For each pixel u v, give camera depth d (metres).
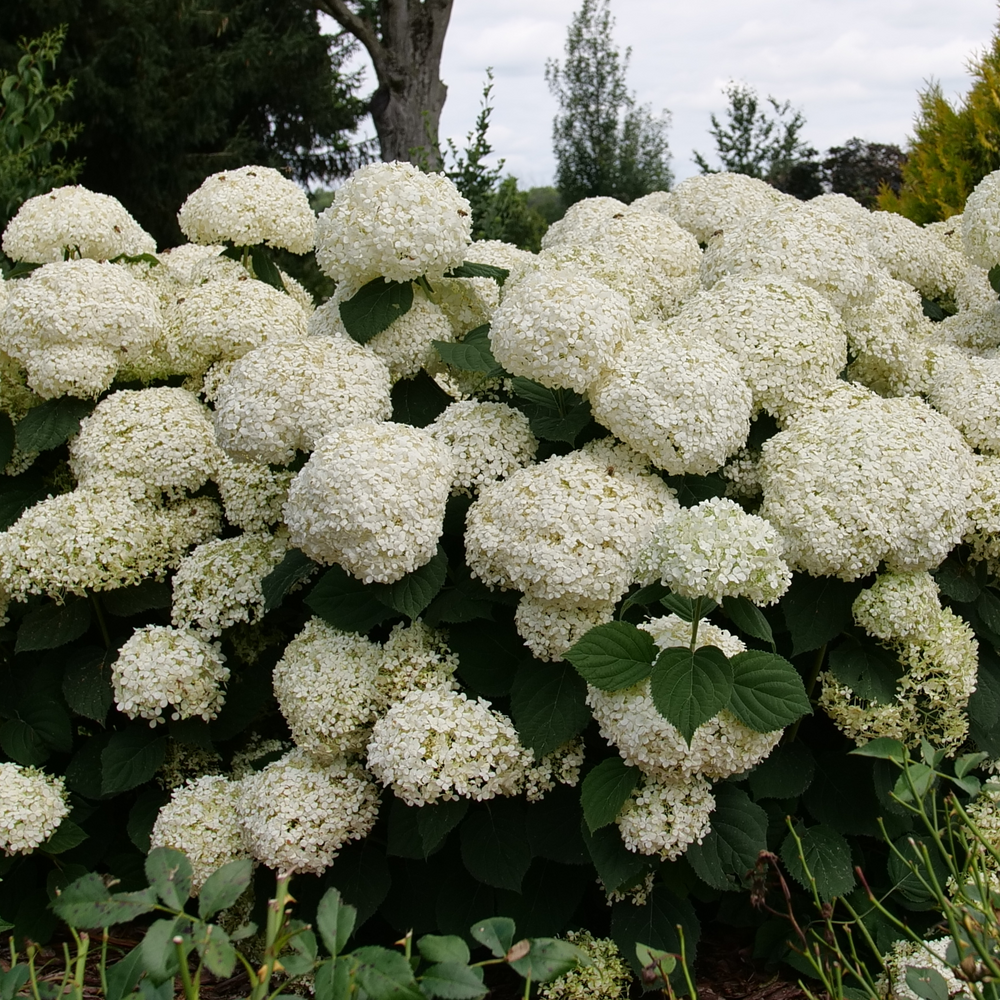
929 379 3.47
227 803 2.86
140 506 3.28
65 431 3.46
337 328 3.28
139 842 3.02
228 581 3.07
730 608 2.35
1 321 3.47
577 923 2.87
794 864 2.64
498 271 3.25
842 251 3.23
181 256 4.77
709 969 2.81
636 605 2.80
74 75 12.55
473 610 2.71
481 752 2.49
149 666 2.86
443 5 13.15
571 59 21.33
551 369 2.65
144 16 13.27
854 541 2.58
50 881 3.03
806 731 3.04
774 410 2.96
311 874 2.76
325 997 1.49
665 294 3.68
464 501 2.92
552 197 23.30
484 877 2.58
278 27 16.27
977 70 8.09
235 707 3.12
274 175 4.11
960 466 2.79
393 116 13.30
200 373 3.83
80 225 4.07
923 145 8.45
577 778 2.66
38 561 3.01
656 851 2.46
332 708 2.67
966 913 1.85
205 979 2.82
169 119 13.61
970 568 2.95
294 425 2.77
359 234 2.92
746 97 16.06
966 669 2.69
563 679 2.63
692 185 4.53
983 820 2.79
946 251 4.49
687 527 2.23
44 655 3.34
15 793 2.84
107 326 3.42
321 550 2.53
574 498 2.51
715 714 2.27
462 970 1.52
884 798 2.69
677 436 2.58
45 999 1.94
